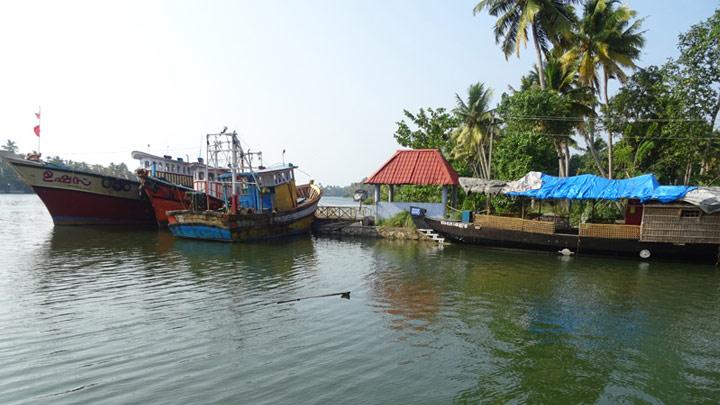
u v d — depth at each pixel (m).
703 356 8.95
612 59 30.91
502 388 7.34
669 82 28.89
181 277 15.16
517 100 31.69
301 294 13.12
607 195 21.48
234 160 24.89
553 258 20.73
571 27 30.45
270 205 28.30
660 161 31.58
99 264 17.34
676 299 13.30
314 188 36.50
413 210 28.09
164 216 29.11
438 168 28.61
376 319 10.79
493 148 39.38
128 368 7.85
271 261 18.72
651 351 9.15
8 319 10.41
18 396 6.83
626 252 20.70
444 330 10.07
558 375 7.89
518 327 10.42
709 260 19.72
